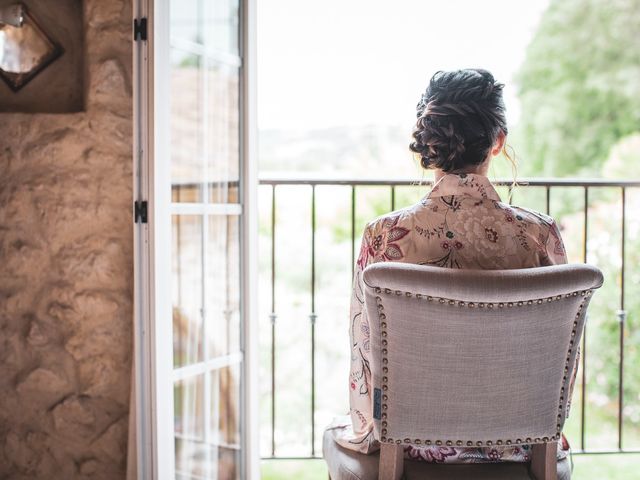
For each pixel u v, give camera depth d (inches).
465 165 55.6
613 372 280.5
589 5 377.4
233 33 98.6
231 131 98.4
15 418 97.7
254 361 100.4
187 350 90.0
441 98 55.6
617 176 365.7
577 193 358.3
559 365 51.4
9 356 97.2
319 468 155.0
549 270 48.6
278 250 371.2
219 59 95.5
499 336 49.6
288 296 368.8
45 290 96.8
